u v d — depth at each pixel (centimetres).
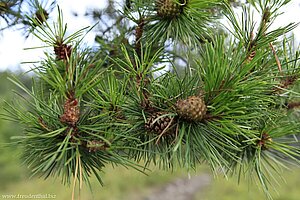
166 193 265
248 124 47
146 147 49
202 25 57
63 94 43
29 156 47
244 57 45
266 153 51
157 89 48
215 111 45
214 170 46
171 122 46
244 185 258
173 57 61
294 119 58
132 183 262
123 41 67
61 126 44
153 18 58
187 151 44
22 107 47
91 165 47
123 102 46
